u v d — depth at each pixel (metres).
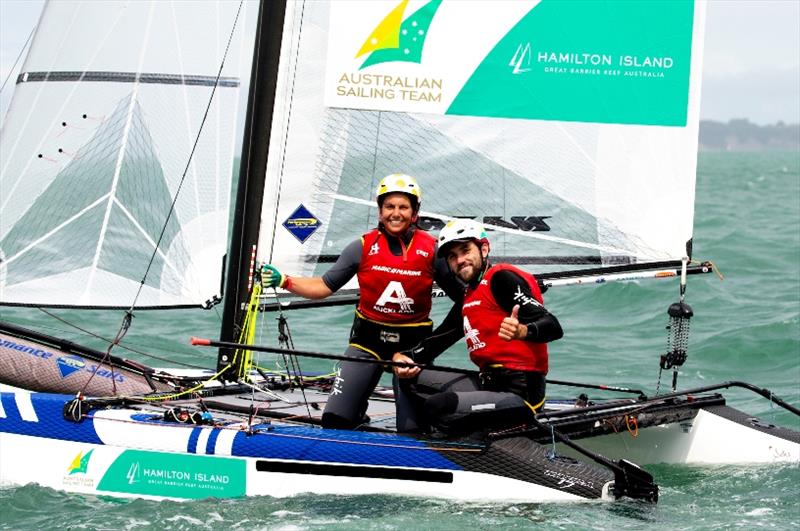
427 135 16.80
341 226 16.58
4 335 15.96
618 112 17.14
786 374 23.53
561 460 13.41
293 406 15.84
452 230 13.44
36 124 16.98
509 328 12.69
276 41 16.05
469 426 13.70
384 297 13.95
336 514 12.88
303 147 16.34
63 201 16.89
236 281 16.31
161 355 23.97
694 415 15.72
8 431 14.43
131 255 16.80
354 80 16.45
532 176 17.09
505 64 16.89
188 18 16.83
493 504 13.12
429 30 16.61
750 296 32.38
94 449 14.07
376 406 16.75
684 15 17.03
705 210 66.81
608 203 17.23
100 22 16.97
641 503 13.06
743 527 12.55
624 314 30.22
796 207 70.06
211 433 13.77
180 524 12.69
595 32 16.98
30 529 12.72
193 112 16.80
